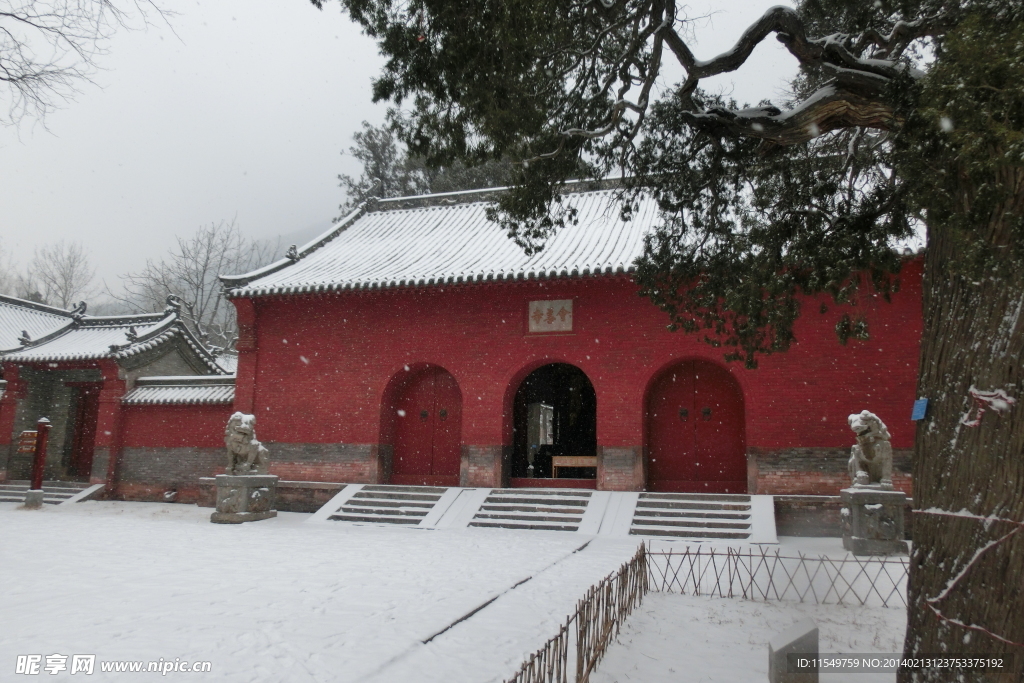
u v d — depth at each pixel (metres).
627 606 9.32
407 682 6.38
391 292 23.30
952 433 5.72
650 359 20.83
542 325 21.98
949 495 5.62
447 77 8.41
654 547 15.92
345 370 23.66
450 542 15.78
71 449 28.61
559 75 8.64
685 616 9.61
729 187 10.26
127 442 26.14
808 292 9.68
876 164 9.48
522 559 13.35
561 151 9.31
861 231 9.00
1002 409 5.36
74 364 27.34
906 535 17.41
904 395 18.62
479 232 26.09
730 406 21.20
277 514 21.03
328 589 10.27
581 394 25.77
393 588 10.39
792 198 9.59
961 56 5.39
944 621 5.43
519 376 22.45
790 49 7.45
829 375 19.27
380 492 21.64
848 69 6.99
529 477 24.97
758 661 7.52
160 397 25.89
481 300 22.72
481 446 21.89
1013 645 5.01
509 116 8.43
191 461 25.22
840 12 8.76
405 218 29.05
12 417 27.55
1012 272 5.48
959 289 5.93
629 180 10.18
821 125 7.56
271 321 24.75
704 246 10.55
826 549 15.34
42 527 18.19
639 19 8.38
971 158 5.41
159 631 7.90
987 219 5.67
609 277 20.73
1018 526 5.13
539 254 22.36
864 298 19.22
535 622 8.62
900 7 8.02
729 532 16.91
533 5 7.41
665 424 21.62
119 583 10.69
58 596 9.74
